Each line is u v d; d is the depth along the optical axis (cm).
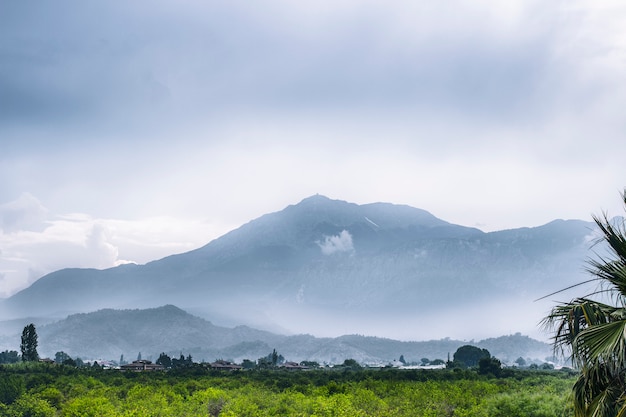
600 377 2053
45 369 13288
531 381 9956
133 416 6425
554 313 2170
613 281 2061
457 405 7206
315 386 10494
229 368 19012
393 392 8700
